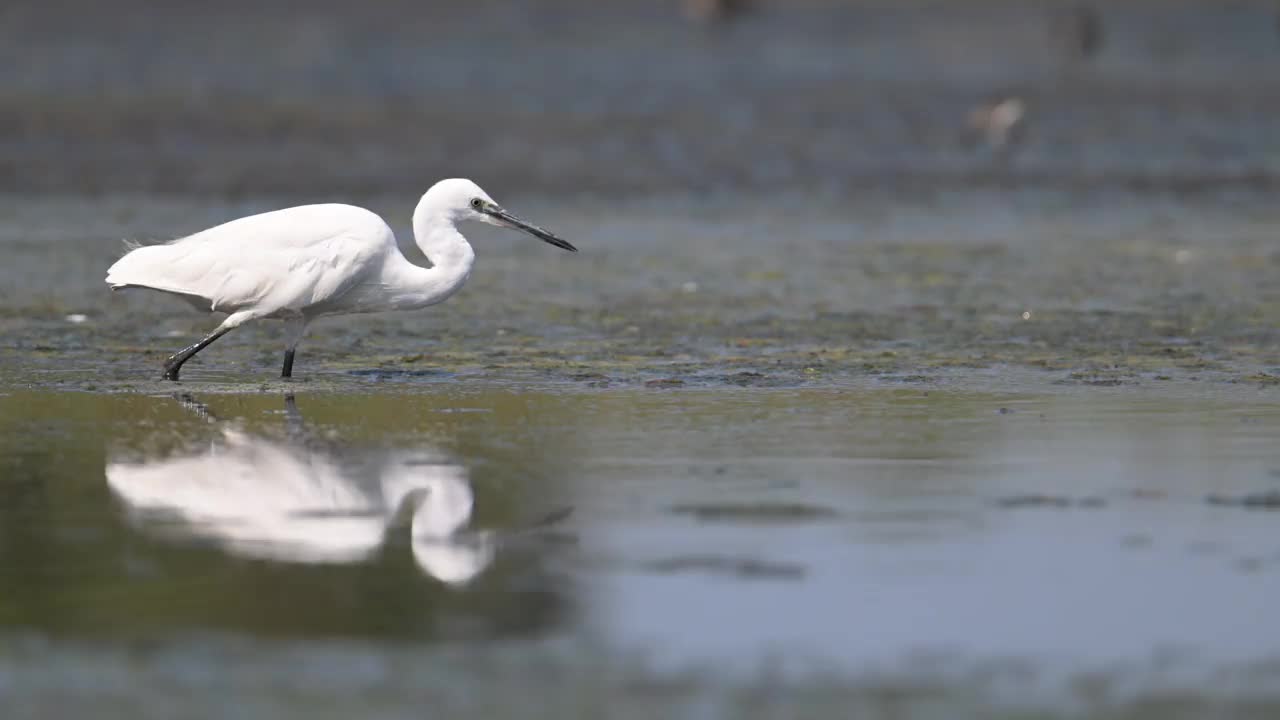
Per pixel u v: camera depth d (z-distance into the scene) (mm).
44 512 10625
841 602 9023
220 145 36812
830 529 10344
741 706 7703
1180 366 16234
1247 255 24578
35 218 27359
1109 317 19250
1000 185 33656
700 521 10508
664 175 34125
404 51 61688
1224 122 44500
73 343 17125
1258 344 17531
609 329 18359
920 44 68750
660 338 17797
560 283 21719
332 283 14391
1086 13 68125
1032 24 75500
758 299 20500
